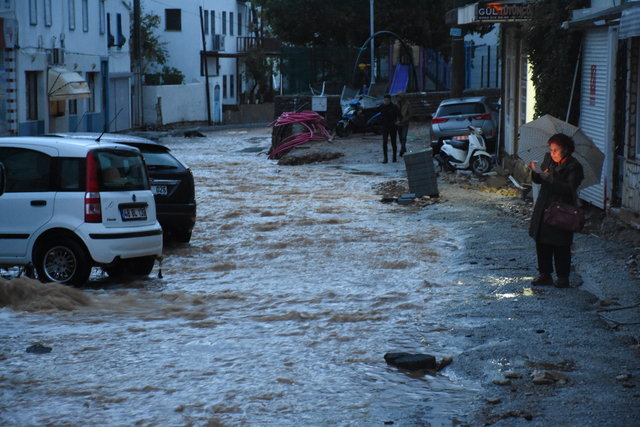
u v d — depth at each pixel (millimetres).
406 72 75125
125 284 15953
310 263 17750
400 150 44562
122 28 82375
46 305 13305
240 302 13859
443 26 84062
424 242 19906
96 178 15664
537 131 14969
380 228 22359
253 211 26219
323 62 75125
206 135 75688
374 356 10367
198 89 100625
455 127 40031
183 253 19422
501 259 17141
